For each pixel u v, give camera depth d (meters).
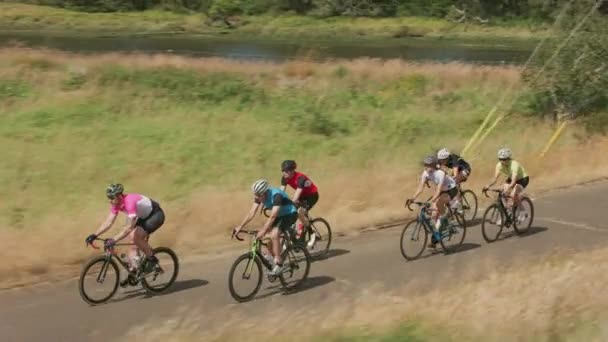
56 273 10.20
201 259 11.16
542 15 69.69
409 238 11.18
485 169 17.25
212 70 25.28
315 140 20.30
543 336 7.25
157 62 25.52
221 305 9.07
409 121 22.84
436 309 8.16
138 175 16.30
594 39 24.66
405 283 9.92
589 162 19.36
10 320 8.48
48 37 49.22
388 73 26.97
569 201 15.39
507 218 12.38
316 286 9.85
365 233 12.85
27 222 12.65
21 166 16.14
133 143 18.56
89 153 17.53
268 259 9.44
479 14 69.81
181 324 8.21
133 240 9.05
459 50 51.88
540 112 24.31
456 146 20.64
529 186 16.66
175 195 15.16
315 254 11.38
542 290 8.73
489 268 10.34
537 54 25.69
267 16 66.81
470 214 14.09
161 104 22.02
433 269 10.61
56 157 17.00
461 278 9.80
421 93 25.45
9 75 22.39
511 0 71.44
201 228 12.32
